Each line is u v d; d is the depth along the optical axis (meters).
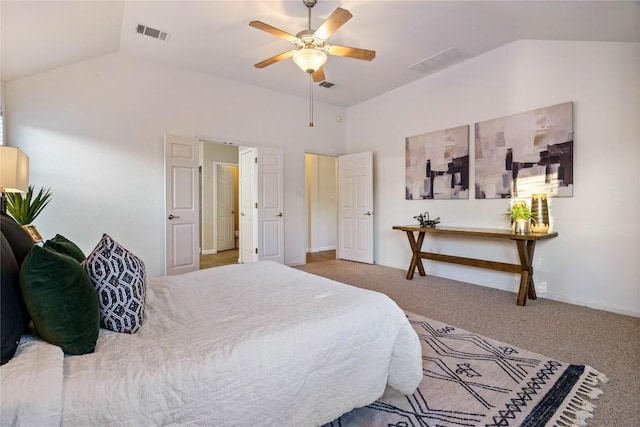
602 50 3.11
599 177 3.13
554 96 3.41
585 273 3.22
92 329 1.13
